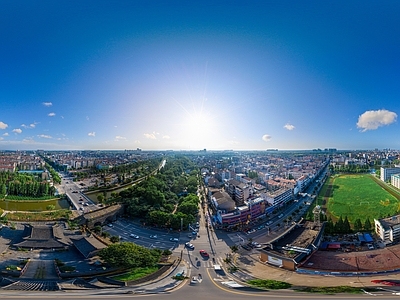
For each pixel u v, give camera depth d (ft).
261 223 577.43
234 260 393.29
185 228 529.45
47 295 237.25
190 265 375.86
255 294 254.06
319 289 263.70
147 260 343.67
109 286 286.87
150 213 549.95
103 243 422.82
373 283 288.92
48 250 413.18
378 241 446.60
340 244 434.30
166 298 245.24
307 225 468.34
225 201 623.77
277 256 365.20
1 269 342.64
